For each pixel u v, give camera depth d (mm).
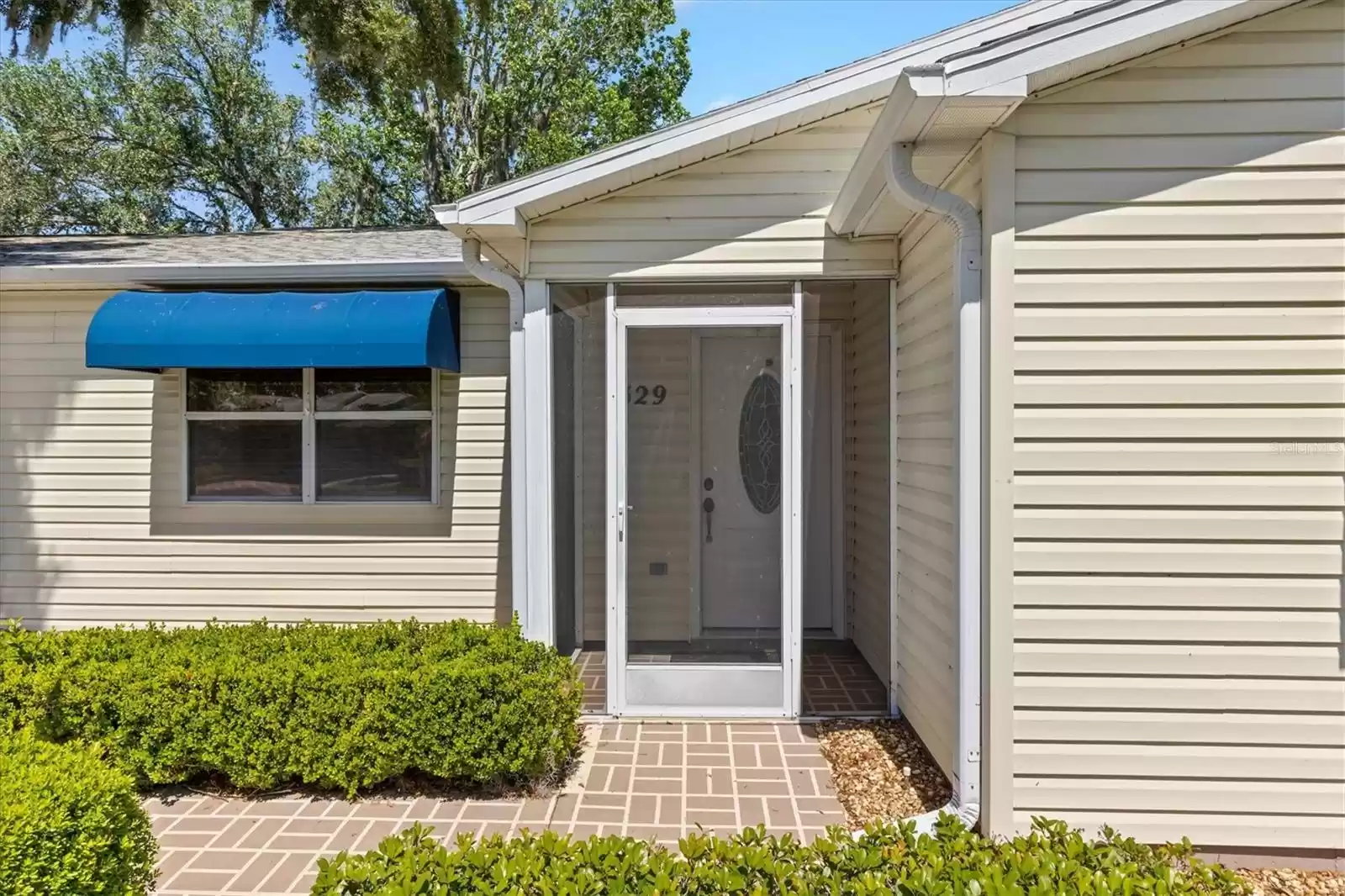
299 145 21734
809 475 5168
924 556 4184
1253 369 3031
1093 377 3061
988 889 1846
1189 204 3047
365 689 3830
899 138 3160
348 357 5266
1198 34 3002
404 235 7402
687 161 4676
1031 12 4379
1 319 6086
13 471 6109
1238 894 1979
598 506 4914
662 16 20906
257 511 6059
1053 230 3062
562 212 4750
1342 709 3039
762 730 4637
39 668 3936
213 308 5418
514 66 19469
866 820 3533
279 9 10477
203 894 2947
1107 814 3092
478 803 3744
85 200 20688
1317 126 3023
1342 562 3021
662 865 2035
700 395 4867
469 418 6027
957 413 3357
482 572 6023
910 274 4449
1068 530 3078
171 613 6082
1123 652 3082
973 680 3291
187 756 3799
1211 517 3053
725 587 4863
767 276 4746
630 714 4832
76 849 2314
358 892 1956
